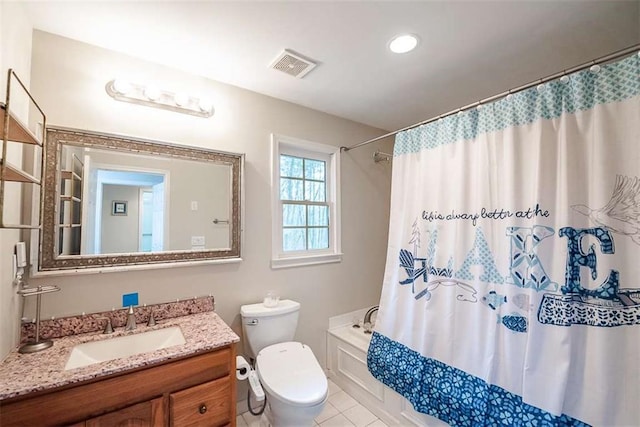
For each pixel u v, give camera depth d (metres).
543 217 1.29
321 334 2.39
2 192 0.75
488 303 1.46
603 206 1.13
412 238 1.87
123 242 1.56
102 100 1.55
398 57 1.68
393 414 1.84
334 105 2.34
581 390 1.15
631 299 1.07
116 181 1.56
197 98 1.79
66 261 1.41
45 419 0.96
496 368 1.40
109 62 1.58
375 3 1.26
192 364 1.24
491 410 1.37
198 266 1.79
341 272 2.54
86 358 1.28
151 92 1.62
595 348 1.13
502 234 1.44
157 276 1.65
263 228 2.08
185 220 1.76
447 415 1.50
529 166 1.37
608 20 1.37
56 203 1.39
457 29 1.44
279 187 2.23
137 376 1.12
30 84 1.37
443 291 1.65
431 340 1.66
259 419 1.88
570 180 1.21
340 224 2.55
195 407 1.23
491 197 1.49
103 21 1.36
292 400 1.40
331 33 1.47
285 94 2.13
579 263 1.19
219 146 1.92
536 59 1.70
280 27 1.42
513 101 1.43
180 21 1.37
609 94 1.14
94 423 1.03
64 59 1.46
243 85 2.00
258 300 2.04
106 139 1.53
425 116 2.58
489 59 1.70
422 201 1.82
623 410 1.06
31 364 1.10
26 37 1.30
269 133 2.14
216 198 1.87
